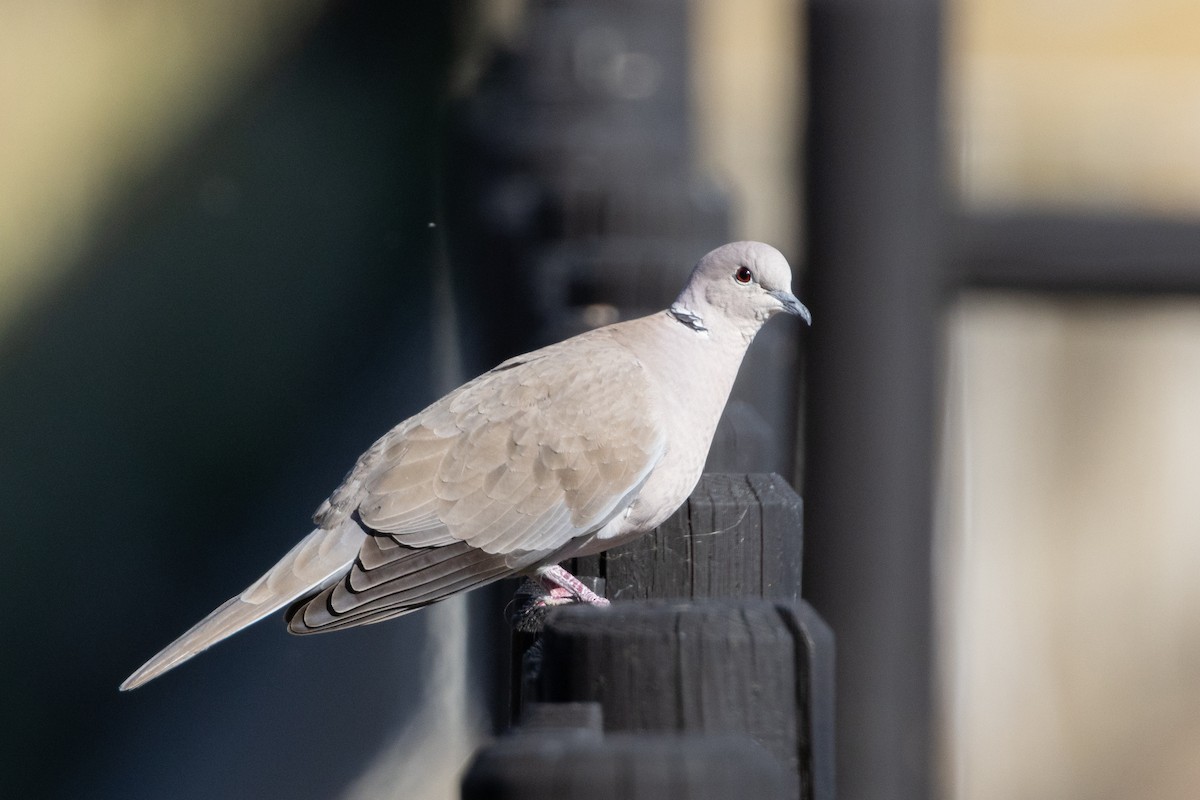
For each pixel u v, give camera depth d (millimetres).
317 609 6066
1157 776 15438
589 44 9742
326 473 16375
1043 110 15742
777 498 5520
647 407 6398
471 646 9945
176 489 16484
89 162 18922
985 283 7285
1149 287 7207
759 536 5414
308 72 19719
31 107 18891
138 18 19516
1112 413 15508
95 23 19312
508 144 9742
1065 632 15547
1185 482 15484
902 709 7215
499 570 6258
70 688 14484
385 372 17172
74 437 16844
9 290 18047
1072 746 15508
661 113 9914
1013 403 15547
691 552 5410
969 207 7242
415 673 11445
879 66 7180
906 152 7195
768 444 6980
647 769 2939
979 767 15508
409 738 11398
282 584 6191
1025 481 15555
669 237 8422
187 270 18406
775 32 16062
